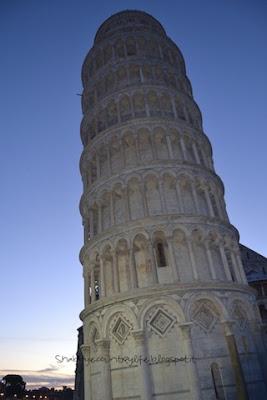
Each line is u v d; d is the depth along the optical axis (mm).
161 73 45094
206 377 25531
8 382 114062
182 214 31719
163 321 27578
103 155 39656
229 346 26828
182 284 28141
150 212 33875
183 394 25062
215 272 30891
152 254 30281
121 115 41344
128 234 31594
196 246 31969
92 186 37750
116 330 28969
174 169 34938
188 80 49031
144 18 53812
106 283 32531
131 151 38375
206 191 35750
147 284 30359
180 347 26438
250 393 26062
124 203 34156
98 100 44969
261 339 29359
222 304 28344
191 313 27547
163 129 38250
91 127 44031
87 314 32000
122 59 45344
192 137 39469
